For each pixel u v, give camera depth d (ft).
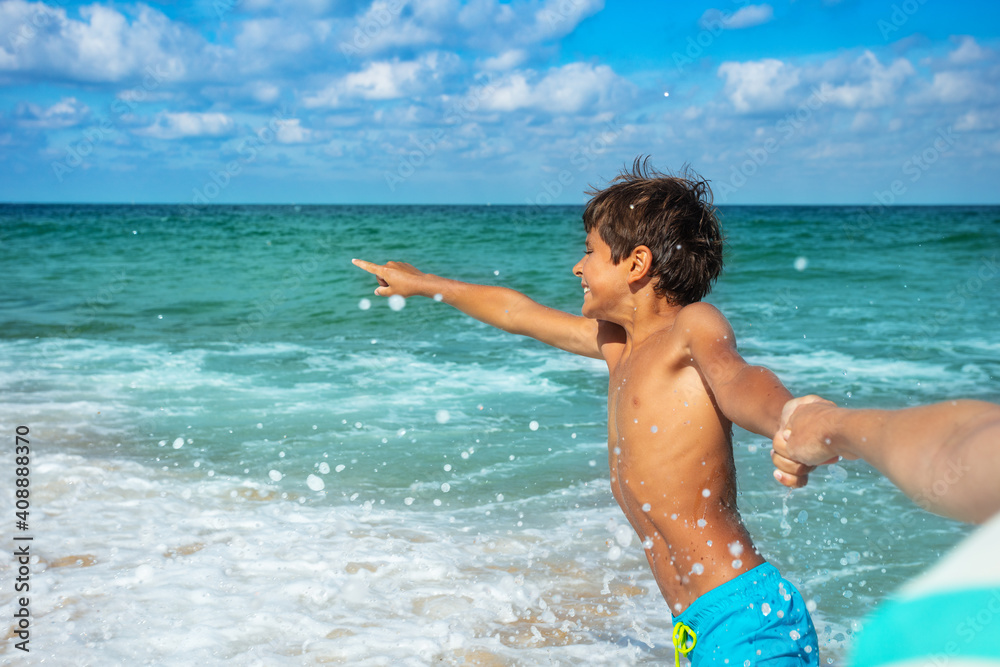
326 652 7.66
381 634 8.07
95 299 42.11
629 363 6.02
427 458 14.58
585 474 13.67
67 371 22.89
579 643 7.98
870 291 43.27
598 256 6.15
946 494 2.02
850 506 11.96
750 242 71.92
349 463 14.28
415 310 37.55
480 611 8.66
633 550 10.44
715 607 5.38
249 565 9.76
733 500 5.74
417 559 10.04
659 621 8.49
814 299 40.57
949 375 22.71
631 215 5.95
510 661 7.57
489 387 21.02
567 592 9.21
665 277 5.94
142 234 90.22
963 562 3.71
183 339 30.25
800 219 130.41
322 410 18.31
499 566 9.91
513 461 14.44
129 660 7.41
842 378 22.40
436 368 23.88
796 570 9.76
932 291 42.88
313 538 10.74
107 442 15.49
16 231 92.94
